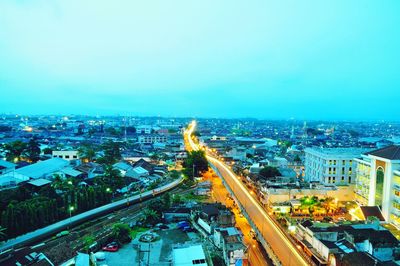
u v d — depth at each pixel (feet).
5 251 228.43
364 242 240.73
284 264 225.97
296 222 317.83
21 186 377.71
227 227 277.64
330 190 396.98
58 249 252.01
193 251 236.84
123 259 247.50
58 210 322.96
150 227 317.42
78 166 505.25
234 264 231.71
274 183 420.77
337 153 464.24
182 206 363.56
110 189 413.59
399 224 305.32
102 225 320.91
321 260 234.38
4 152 629.10
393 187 318.45
